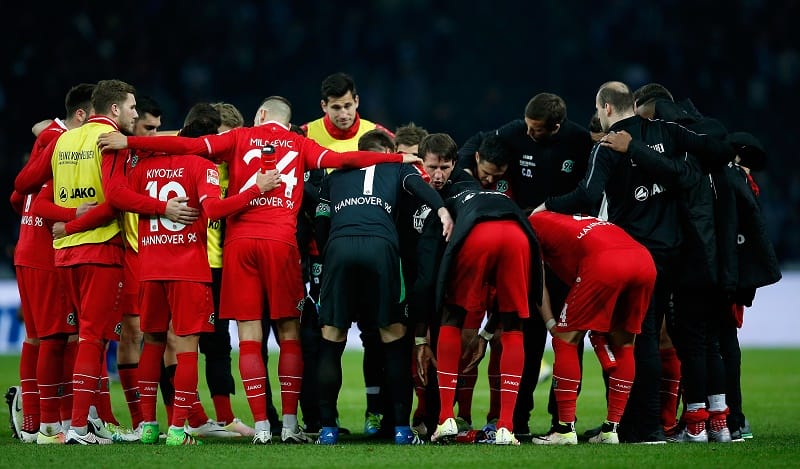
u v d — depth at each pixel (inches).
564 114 1070.4
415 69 3553.2
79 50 3026.6
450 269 950.4
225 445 968.3
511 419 970.1
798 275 2516.0
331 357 999.0
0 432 1148.5
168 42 3260.3
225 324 1129.4
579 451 906.1
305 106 3412.9
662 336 1098.1
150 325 987.3
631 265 947.3
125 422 1235.2
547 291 1055.0
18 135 2874.0
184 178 976.9
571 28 3690.9
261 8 3523.6
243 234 983.6
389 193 1002.7
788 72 3479.3
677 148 1019.3
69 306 1031.6
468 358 1059.3
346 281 984.3
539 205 1119.0
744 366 1996.8
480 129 3467.0
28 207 1052.5
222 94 3339.1
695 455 881.5
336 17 3553.2
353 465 822.5
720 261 1023.6
